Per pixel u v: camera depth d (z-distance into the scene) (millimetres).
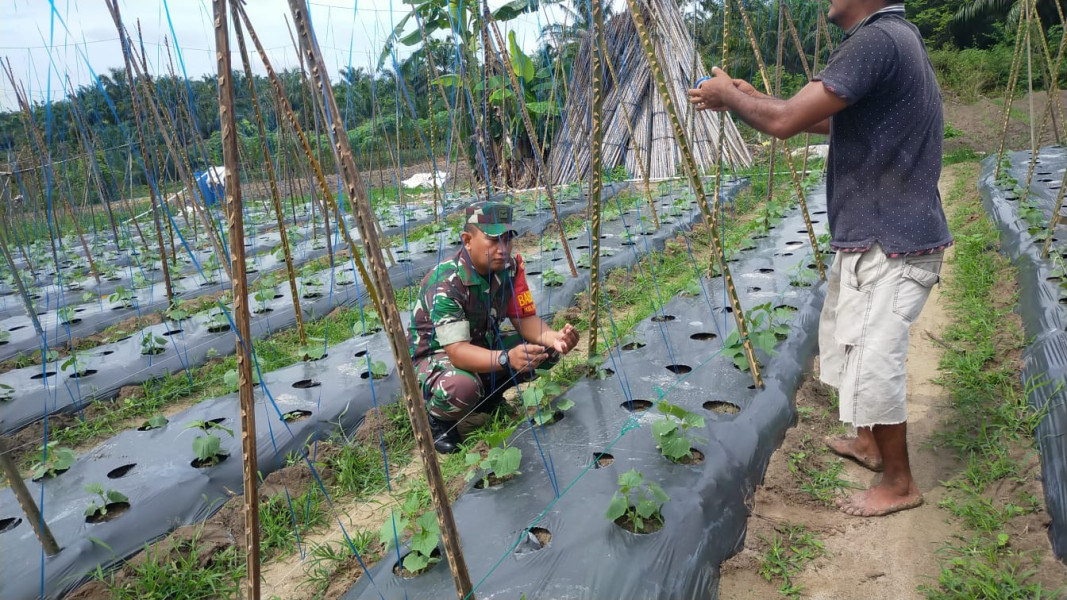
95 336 5344
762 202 8477
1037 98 16344
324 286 5941
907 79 2152
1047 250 4500
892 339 2324
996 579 2094
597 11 2924
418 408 1523
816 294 4574
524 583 2070
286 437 3281
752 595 2178
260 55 2867
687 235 6875
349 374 3893
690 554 2195
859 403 2396
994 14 21047
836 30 14367
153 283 6625
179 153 4270
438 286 3094
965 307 4320
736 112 2354
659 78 2943
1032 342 3518
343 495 2975
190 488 2887
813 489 2664
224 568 2521
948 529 2389
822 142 13453
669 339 4008
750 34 4598
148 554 2449
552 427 3043
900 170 2236
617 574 2080
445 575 2145
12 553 2484
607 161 11227
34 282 7000
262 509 2773
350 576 2420
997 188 7062
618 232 7188
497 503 2494
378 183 13891
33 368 4523
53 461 3059
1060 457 2490
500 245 2963
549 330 3359
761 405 3129
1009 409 2990
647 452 2727
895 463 2473
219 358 4684
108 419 3912
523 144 11141
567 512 2377
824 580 2219
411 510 2367
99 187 6848
